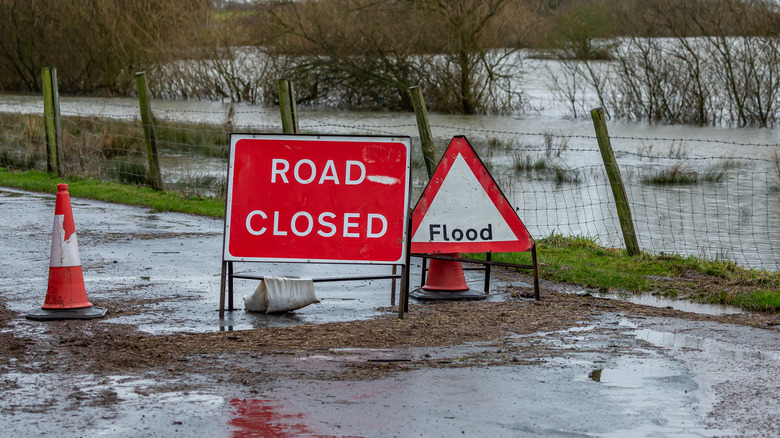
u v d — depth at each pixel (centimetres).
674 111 5894
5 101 6662
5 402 772
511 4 6069
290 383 831
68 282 1124
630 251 1616
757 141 4797
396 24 6294
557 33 6056
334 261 1146
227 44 6819
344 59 6359
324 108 6612
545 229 2289
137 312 1142
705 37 5719
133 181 2614
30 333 1025
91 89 7356
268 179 1161
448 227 1244
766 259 1905
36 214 1992
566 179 3278
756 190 3020
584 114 6141
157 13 6938
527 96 6309
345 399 782
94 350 952
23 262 1473
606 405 769
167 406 762
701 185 3153
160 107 6325
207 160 3603
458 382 836
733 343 998
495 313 1155
